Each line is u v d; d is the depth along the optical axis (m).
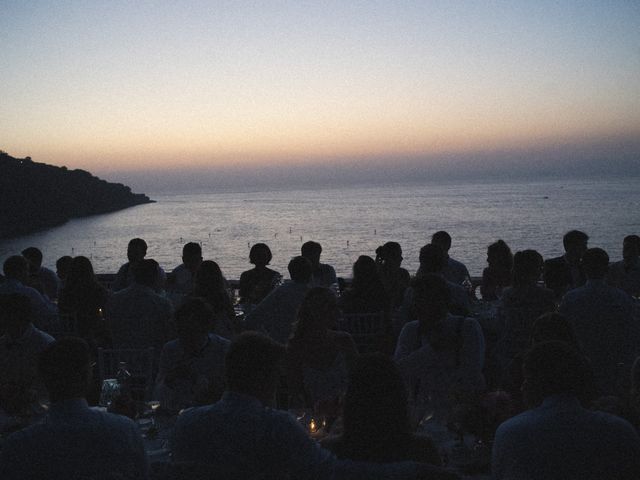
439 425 4.30
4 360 4.81
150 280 6.54
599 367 5.47
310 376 4.52
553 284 6.62
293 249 116.31
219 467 2.92
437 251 6.43
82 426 3.07
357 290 6.86
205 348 4.63
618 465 2.89
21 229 184.88
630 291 8.32
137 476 3.09
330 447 3.12
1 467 3.02
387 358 2.80
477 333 4.43
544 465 2.91
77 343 3.15
